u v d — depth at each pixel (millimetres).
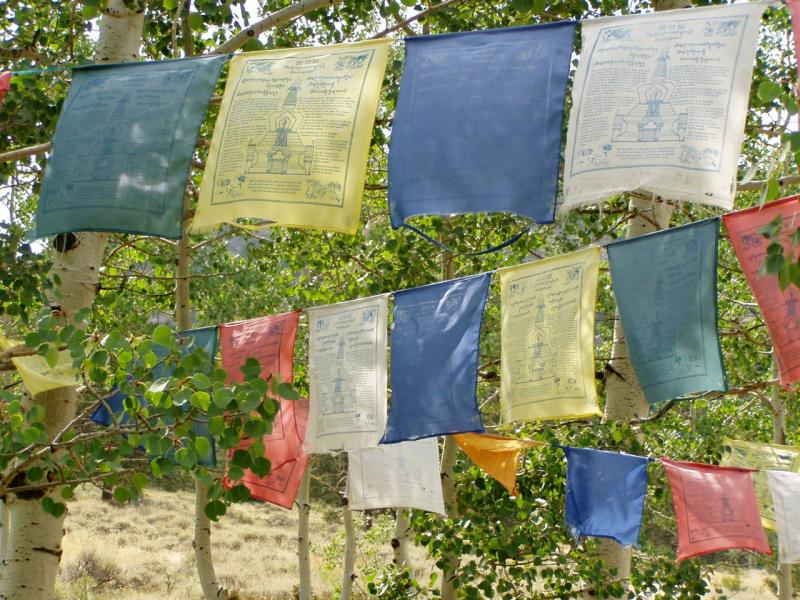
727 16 3275
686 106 3254
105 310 8773
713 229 3734
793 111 2889
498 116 3525
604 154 3332
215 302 12172
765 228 2809
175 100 3926
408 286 7992
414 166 3598
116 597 13641
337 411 4906
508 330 4453
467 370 4328
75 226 3893
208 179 3840
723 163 3174
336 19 7664
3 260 5559
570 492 5738
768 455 6918
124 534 18906
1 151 5809
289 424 5160
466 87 3602
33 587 4816
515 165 3467
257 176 3781
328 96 3787
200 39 7680
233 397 3393
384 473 6203
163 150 3873
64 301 5141
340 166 3707
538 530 7152
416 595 8258
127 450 3490
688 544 5602
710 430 8562
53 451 3578
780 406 10984
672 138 3250
